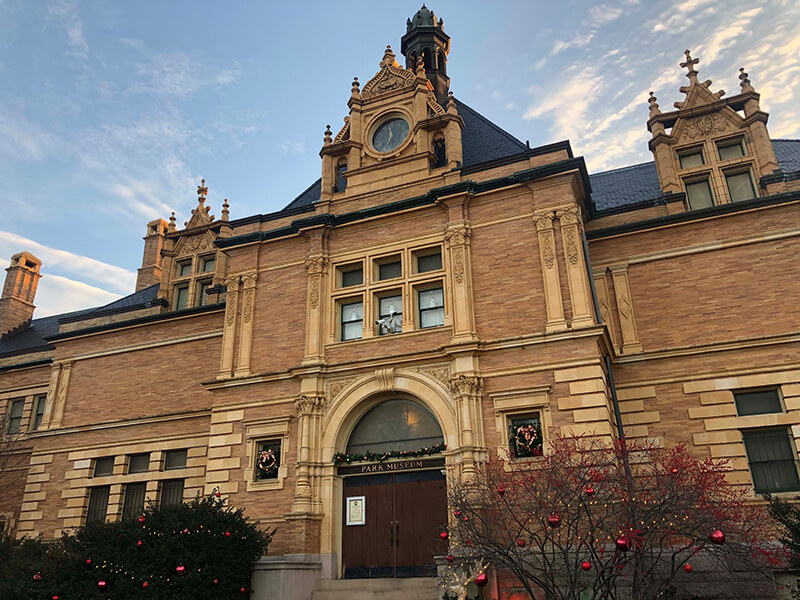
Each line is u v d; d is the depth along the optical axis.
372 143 25.52
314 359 22.05
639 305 22.25
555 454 15.24
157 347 29.36
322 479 20.70
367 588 18.41
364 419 21.59
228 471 22.20
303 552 19.48
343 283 23.89
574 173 20.95
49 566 15.96
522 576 13.34
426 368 20.62
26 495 28.81
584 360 18.72
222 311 28.45
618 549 11.45
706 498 13.49
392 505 20.14
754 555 13.70
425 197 22.47
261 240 25.17
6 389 35.06
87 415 29.42
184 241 32.12
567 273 20.03
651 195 25.64
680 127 24.47
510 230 21.38
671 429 20.36
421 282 22.11
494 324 20.42
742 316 20.91
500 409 19.14
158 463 26.98
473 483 16.09
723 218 22.12
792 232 21.09
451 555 13.96
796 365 19.59
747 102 23.73
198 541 16.61
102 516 27.28
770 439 19.47
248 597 17.41
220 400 23.33
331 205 24.70
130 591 15.31
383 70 26.53
